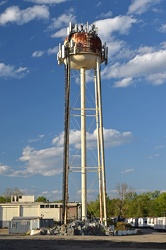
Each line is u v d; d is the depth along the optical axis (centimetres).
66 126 7350
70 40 7638
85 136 7338
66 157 7250
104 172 7294
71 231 7044
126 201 14900
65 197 7300
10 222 8019
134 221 11900
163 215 14025
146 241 5534
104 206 7281
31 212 10425
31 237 6366
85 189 7262
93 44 7538
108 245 4894
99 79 7575
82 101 7469
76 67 7712
